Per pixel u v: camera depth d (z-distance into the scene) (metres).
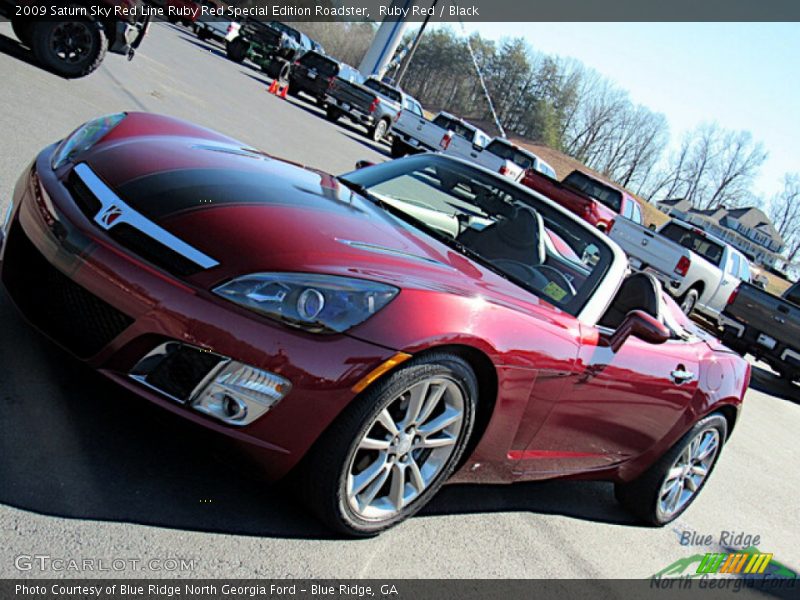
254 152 3.53
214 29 25.39
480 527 3.16
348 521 2.52
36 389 2.61
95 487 2.28
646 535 3.96
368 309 2.34
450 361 2.52
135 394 2.30
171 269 2.30
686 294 14.98
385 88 25.39
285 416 2.26
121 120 3.29
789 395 11.11
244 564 2.24
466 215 3.53
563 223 3.58
